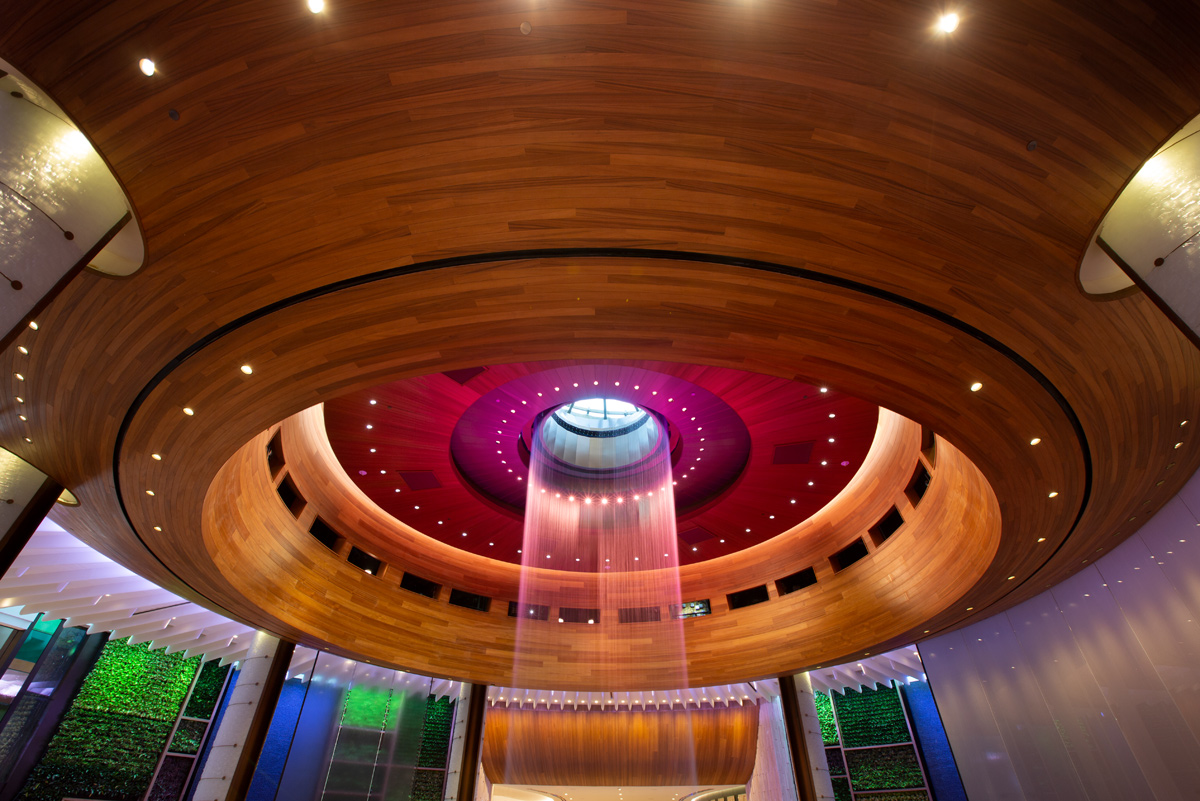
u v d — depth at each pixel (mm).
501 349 6121
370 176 4207
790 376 6480
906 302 5266
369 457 10375
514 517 12164
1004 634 11016
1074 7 3172
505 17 3312
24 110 3469
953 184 4207
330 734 11844
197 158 3887
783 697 12594
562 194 4445
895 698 14234
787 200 4461
